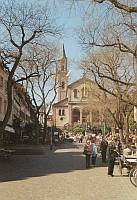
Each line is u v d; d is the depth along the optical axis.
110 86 44.84
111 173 23.09
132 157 24.03
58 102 148.25
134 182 19.25
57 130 99.88
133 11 16.61
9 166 29.70
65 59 66.88
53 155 45.12
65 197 15.04
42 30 34.50
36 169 27.48
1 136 37.16
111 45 28.50
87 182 20.11
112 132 65.88
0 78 59.25
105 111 58.88
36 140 63.88
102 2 16.56
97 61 38.72
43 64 56.38
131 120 59.00
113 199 14.73
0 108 59.84
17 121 72.00
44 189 17.27
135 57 27.33
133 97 36.44
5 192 16.19
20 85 57.94
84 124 123.19
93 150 30.23
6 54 34.28
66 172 25.41
